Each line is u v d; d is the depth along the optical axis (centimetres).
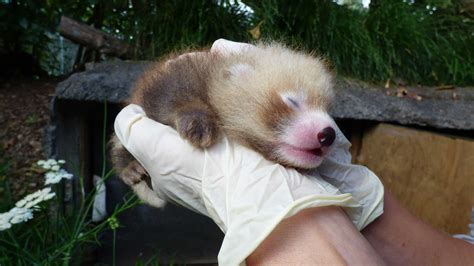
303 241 28
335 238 28
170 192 37
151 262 65
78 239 55
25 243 56
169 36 78
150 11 82
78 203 66
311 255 28
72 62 123
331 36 79
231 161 34
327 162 38
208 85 39
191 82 40
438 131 67
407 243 37
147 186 44
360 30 82
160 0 81
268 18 77
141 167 42
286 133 36
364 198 37
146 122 38
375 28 84
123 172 44
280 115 36
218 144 35
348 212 32
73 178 65
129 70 65
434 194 50
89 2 95
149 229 69
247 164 33
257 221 29
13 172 66
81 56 105
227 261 29
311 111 37
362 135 70
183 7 79
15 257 54
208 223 70
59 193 62
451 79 89
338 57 78
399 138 58
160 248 69
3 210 59
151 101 40
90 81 60
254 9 80
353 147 71
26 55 100
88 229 66
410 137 56
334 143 36
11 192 63
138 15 83
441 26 101
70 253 55
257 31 74
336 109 64
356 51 79
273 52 41
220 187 33
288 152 35
